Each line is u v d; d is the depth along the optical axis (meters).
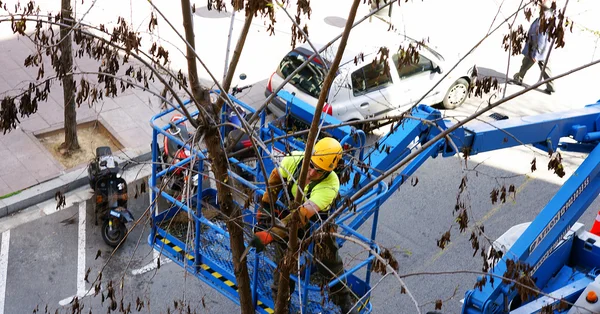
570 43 17.95
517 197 12.38
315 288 6.18
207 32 16.41
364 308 6.90
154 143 6.91
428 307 9.90
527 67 15.31
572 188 7.99
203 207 8.12
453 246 11.13
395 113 13.47
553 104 15.48
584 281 8.11
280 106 12.80
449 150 8.12
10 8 15.46
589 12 19.38
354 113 12.66
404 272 10.55
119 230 10.32
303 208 5.41
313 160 5.55
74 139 12.07
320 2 18.61
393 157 7.58
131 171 12.01
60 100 13.37
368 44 13.32
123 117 13.12
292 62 12.91
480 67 16.59
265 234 5.40
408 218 11.69
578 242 9.13
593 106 8.88
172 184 8.30
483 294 7.10
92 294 9.69
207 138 5.07
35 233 10.66
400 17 18.41
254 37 16.50
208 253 7.23
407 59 5.24
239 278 5.75
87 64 14.05
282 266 5.24
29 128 12.54
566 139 13.60
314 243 5.38
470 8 19.41
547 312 5.72
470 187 12.57
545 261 8.73
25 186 11.33
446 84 14.23
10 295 9.61
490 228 11.61
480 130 8.07
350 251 10.72
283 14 17.20
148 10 16.59
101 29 4.89
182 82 5.21
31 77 13.93
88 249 10.45
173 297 9.80
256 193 6.53
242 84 14.81
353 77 12.54
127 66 13.71
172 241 7.41
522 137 8.31
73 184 11.54
